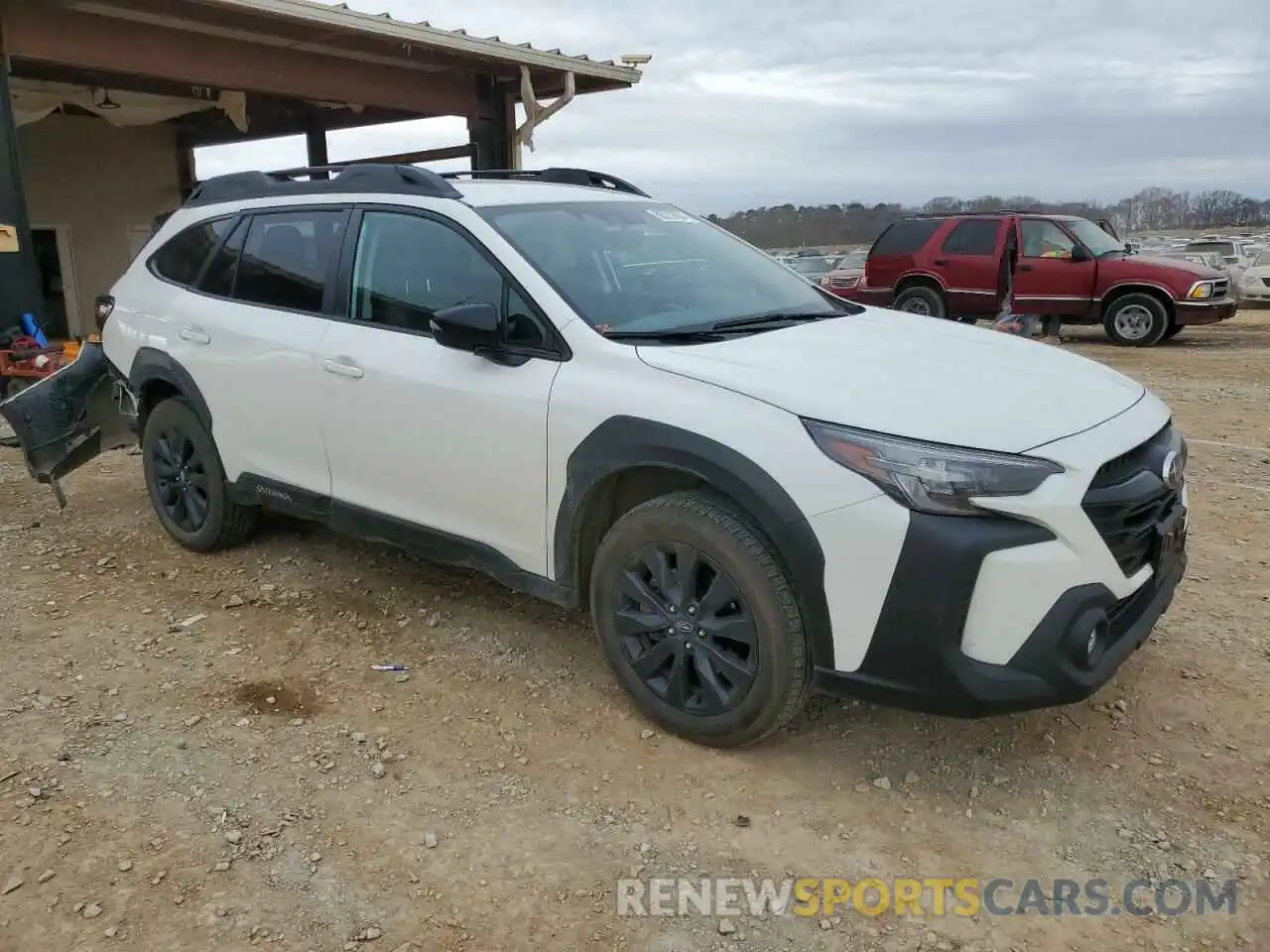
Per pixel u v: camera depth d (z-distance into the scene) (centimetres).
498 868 282
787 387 308
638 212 448
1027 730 347
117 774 325
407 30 1045
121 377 541
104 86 1322
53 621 442
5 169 888
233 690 381
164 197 1773
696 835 295
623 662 349
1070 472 283
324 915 263
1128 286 1404
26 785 318
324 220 444
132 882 275
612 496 356
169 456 523
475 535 385
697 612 326
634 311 368
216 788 318
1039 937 255
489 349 358
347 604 459
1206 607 442
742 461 300
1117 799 309
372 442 410
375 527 421
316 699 374
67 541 547
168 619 445
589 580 366
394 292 410
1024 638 280
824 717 357
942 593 277
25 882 275
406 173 421
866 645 291
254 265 473
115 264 1722
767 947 254
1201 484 634
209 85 1073
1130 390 349
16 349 841
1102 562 287
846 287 1891
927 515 278
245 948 252
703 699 330
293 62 1123
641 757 334
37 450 553
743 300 404
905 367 330
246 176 509
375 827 299
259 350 453
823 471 290
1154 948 251
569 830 298
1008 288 1491
